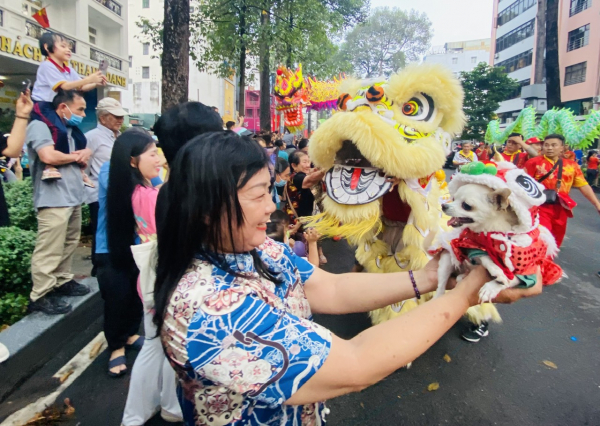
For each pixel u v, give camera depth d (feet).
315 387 3.23
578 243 22.72
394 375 10.17
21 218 15.97
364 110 9.61
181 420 8.21
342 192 9.48
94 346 11.03
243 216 3.55
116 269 9.16
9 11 37.78
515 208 4.82
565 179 16.65
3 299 11.61
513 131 28.73
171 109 7.37
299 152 17.39
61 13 47.80
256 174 3.60
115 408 8.73
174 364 3.47
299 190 17.08
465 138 82.94
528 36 110.93
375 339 3.52
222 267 3.63
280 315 3.44
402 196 9.36
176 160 3.63
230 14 43.96
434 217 9.58
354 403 9.16
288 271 4.50
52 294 12.03
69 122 11.80
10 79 47.03
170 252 3.71
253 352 3.15
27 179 20.81
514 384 9.85
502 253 4.77
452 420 8.65
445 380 9.97
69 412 8.55
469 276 4.77
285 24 45.11
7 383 8.99
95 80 12.75
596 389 9.69
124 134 8.42
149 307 7.14
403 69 9.93
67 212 11.09
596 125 19.77
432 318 3.85
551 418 8.72
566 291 15.62
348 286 4.97
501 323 12.88
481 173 5.17
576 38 86.17
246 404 3.56
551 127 23.09
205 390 3.51
